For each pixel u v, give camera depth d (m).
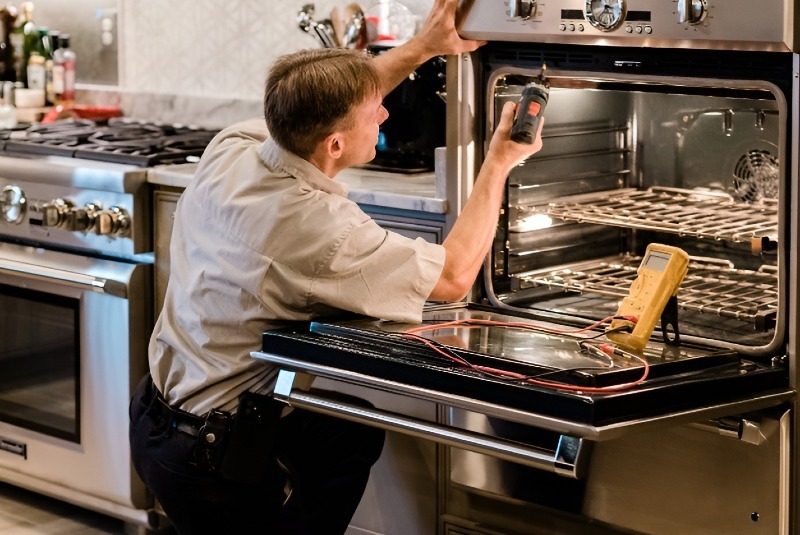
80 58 4.90
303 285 2.49
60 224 3.69
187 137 4.13
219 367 2.60
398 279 2.50
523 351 2.34
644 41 2.46
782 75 2.35
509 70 2.75
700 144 2.79
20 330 3.90
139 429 2.72
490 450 2.24
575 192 2.97
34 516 3.94
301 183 2.52
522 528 2.90
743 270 2.83
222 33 4.48
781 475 2.42
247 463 2.57
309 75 2.48
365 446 2.80
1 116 4.49
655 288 2.36
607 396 2.08
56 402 3.84
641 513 2.65
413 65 2.77
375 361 2.35
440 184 2.96
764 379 2.35
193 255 2.64
